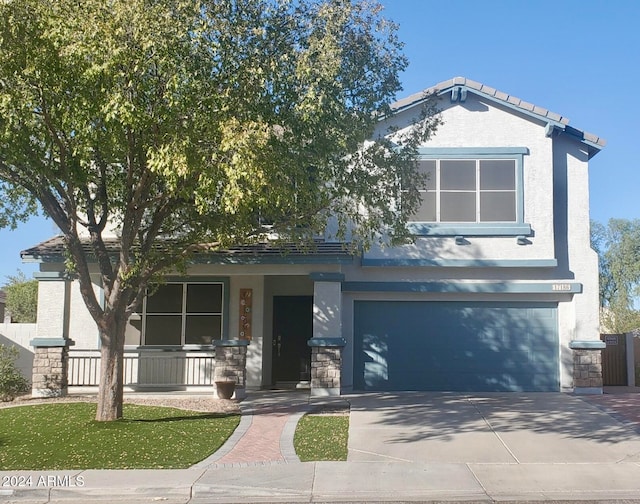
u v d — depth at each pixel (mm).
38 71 10383
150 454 10758
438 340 17766
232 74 11305
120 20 10461
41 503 8844
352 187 12383
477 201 17547
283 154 11227
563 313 17609
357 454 10938
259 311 18531
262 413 14203
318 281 16797
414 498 8836
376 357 17781
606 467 10203
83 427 12117
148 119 10711
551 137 17594
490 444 11539
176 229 13602
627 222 43219
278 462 10438
